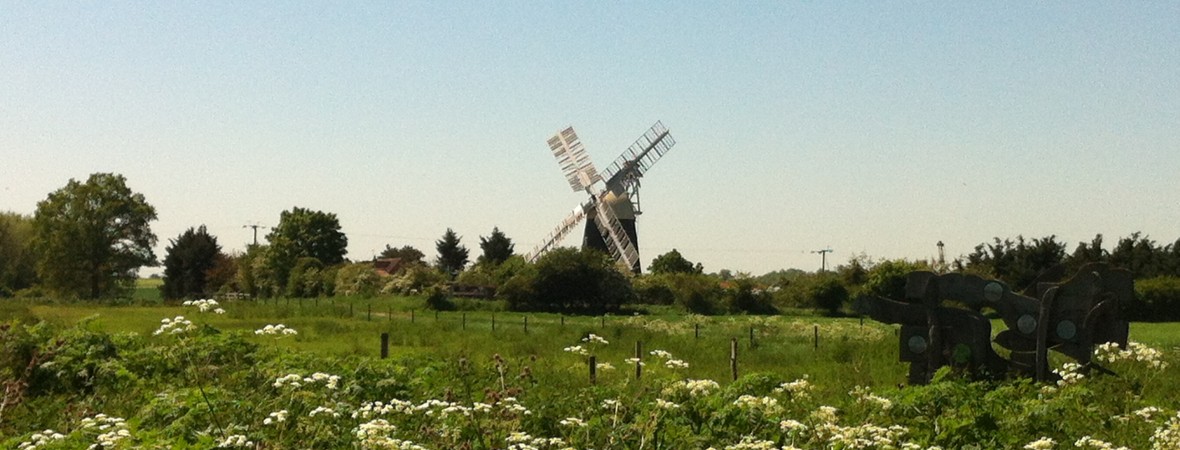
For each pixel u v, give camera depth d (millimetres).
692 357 32094
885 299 23344
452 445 11445
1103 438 14148
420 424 12391
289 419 12438
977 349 22859
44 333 20453
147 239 103875
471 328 46656
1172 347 37188
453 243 135500
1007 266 80812
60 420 14523
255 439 11719
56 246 99125
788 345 37438
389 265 130625
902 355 23250
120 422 11047
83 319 21156
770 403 13062
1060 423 14625
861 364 27219
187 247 118250
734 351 25422
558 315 69125
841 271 84688
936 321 23000
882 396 15977
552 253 77500
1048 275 23438
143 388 16703
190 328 15945
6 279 118000
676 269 112125
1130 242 82312
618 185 93312
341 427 12523
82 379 18234
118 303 74875
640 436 12289
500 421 11891
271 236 128125
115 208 100375
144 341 21047
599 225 92688
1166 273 78750
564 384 18797
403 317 59719
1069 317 22828
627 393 14492
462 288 84625
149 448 10938
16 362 18359
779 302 82562
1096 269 22859
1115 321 22734
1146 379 21469
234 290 114625
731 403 13328
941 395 15133
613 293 75812
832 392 21516
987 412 14281
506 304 76562
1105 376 21422
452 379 16766
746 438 11539
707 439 12438
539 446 11609
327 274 100500
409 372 17938
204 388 14578
